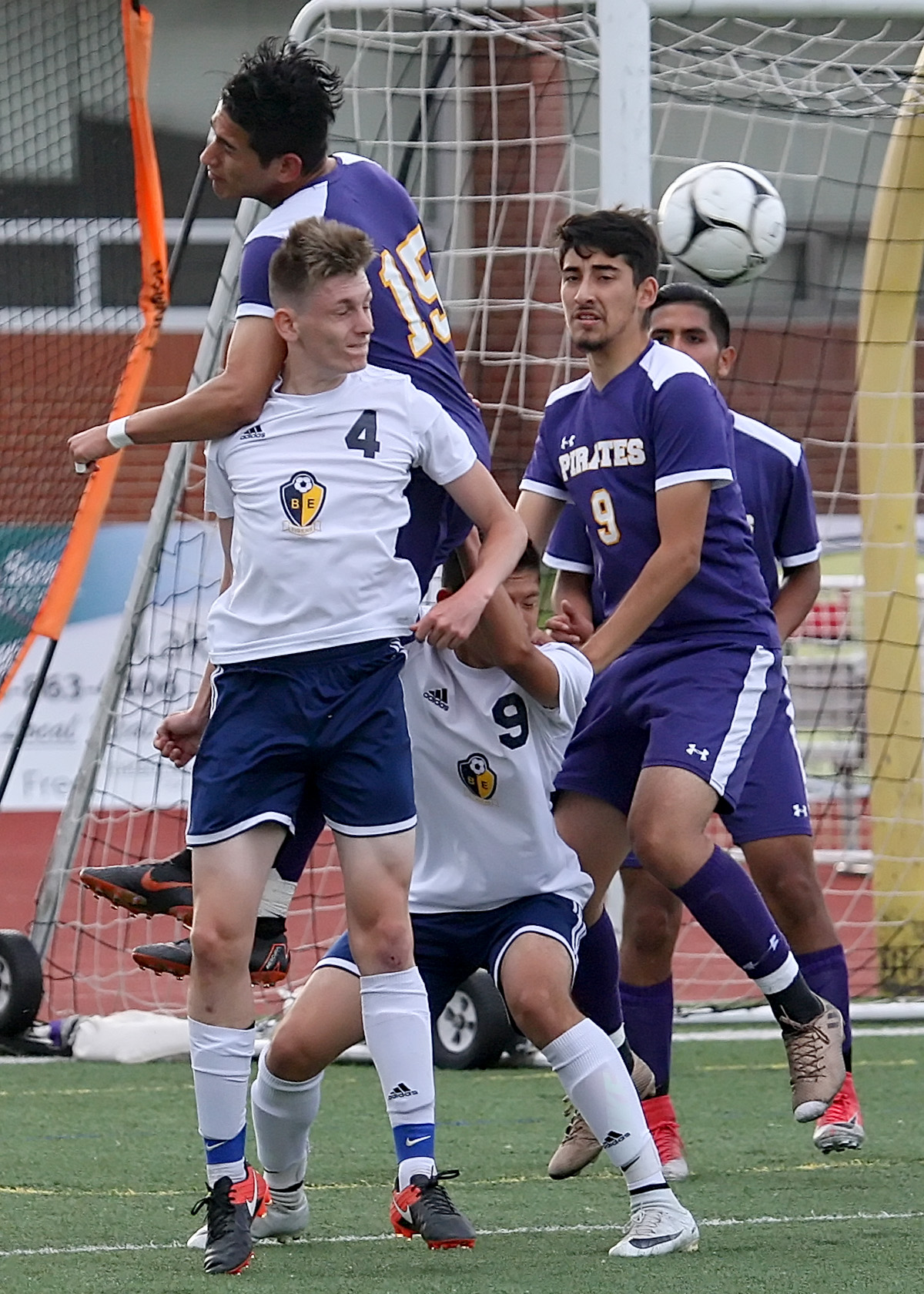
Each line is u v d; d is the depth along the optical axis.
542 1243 12.80
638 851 14.64
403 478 12.02
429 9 23.64
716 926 14.58
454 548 13.30
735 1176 15.77
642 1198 12.38
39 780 40.56
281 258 11.73
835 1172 15.94
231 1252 11.56
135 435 12.10
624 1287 11.03
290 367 12.01
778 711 16.97
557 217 29.17
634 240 14.98
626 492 15.26
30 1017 23.72
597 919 14.50
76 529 24.23
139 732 27.20
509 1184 15.52
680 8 22.61
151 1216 13.84
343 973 12.52
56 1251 12.39
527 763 12.73
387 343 12.94
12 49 27.72
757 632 15.50
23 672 40.44
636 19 22.42
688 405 14.83
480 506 12.32
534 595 13.51
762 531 17.53
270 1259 12.18
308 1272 11.61
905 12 23.34
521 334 25.62
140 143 23.69
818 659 36.06
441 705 12.73
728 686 15.13
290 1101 12.55
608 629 14.57
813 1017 15.03
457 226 27.16
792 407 44.19
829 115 25.47
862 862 32.38
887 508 28.12
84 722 40.62
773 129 43.03
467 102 27.72
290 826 11.94
